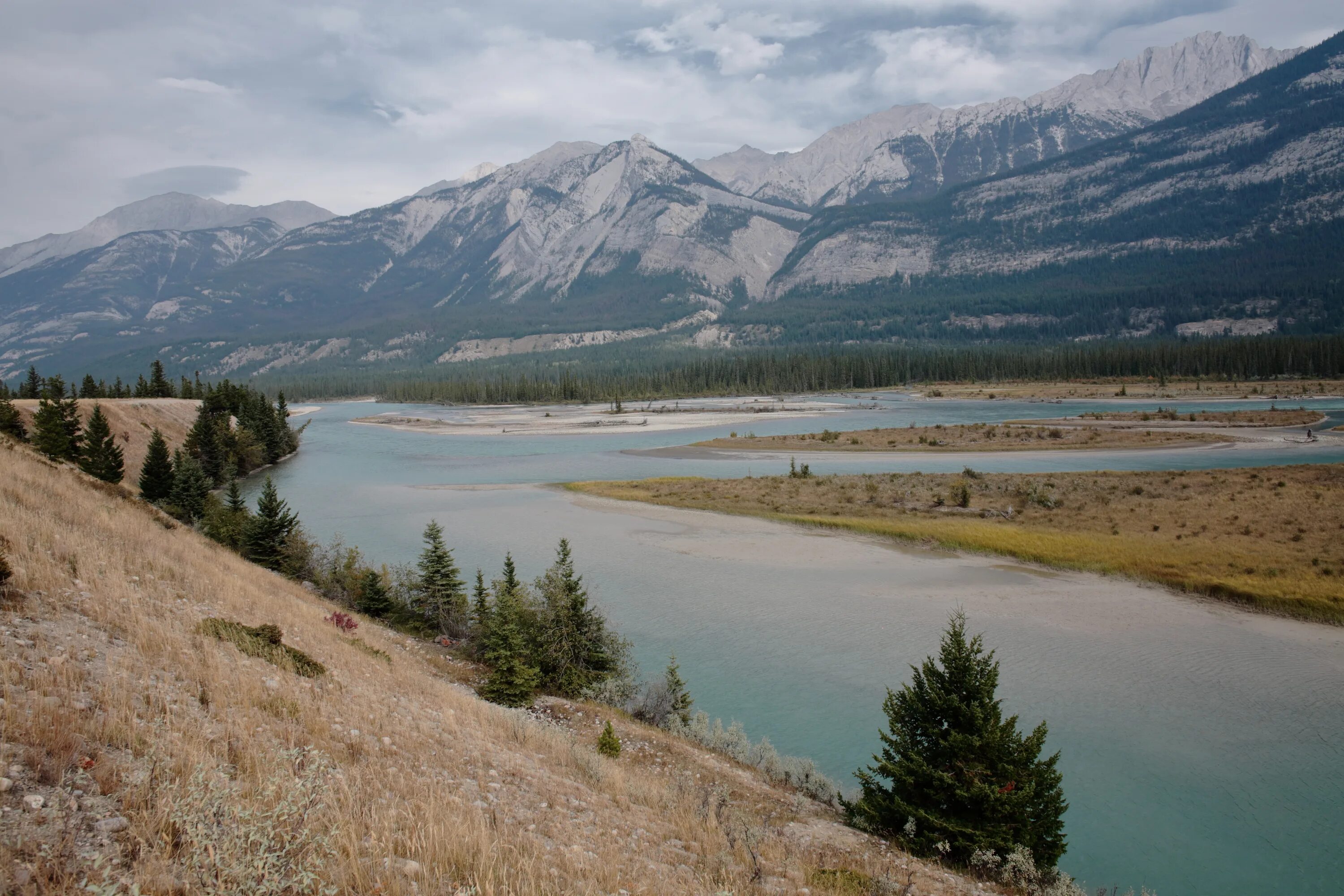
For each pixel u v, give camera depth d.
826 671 32.41
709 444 118.12
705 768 21.45
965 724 18.56
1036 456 94.50
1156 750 25.67
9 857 6.07
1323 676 31.19
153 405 106.25
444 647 33.09
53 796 7.15
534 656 29.34
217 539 43.97
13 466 23.91
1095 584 44.31
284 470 106.12
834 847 16.23
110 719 9.03
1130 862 19.89
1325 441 98.25
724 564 50.22
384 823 8.99
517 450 122.25
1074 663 32.94
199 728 9.84
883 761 19.19
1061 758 25.22
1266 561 44.00
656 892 10.08
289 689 13.46
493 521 65.94
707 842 13.70
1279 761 24.84
